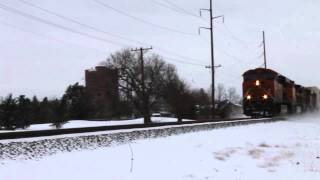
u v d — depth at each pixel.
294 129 36.28
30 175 13.49
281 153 22.59
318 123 46.47
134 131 23.09
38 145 16.80
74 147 18.27
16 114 59.06
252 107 46.25
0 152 15.02
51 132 20.42
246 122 36.53
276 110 47.59
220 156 20.70
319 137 30.86
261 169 18.20
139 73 84.50
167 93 88.06
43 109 78.06
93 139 19.81
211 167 18.19
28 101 68.88
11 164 14.23
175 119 88.62
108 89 85.56
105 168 15.91
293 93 53.31
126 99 84.56
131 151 19.02
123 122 72.50
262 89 45.84
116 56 86.00
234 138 27.11
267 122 39.34
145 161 17.78
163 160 18.45
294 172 17.66
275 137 29.72
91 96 87.94
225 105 110.62
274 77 45.84
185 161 18.86
